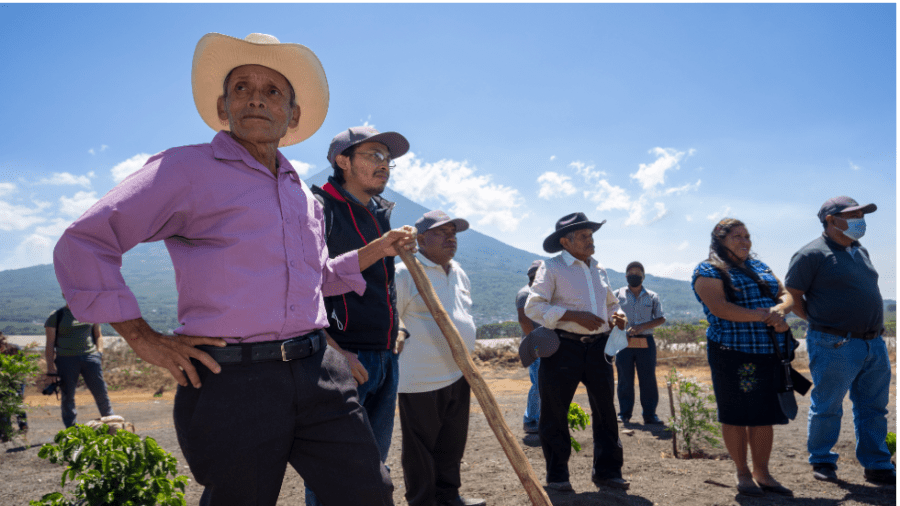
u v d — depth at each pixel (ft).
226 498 5.70
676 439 18.90
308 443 6.20
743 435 13.16
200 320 5.70
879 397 14.03
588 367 13.69
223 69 6.88
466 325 11.95
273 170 6.73
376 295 9.83
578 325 13.73
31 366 21.65
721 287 13.12
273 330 5.87
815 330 14.44
